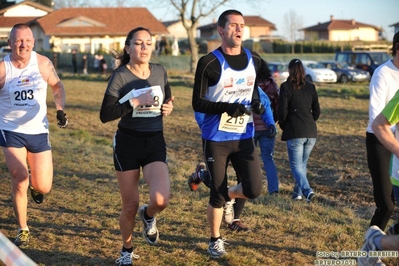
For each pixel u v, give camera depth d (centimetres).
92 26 6234
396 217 763
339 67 3919
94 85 3575
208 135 570
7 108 611
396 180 479
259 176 576
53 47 6162
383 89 545
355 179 1009
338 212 769
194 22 4569
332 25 9719
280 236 666
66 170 1043
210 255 598
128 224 559
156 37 6544
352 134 1585
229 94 557
